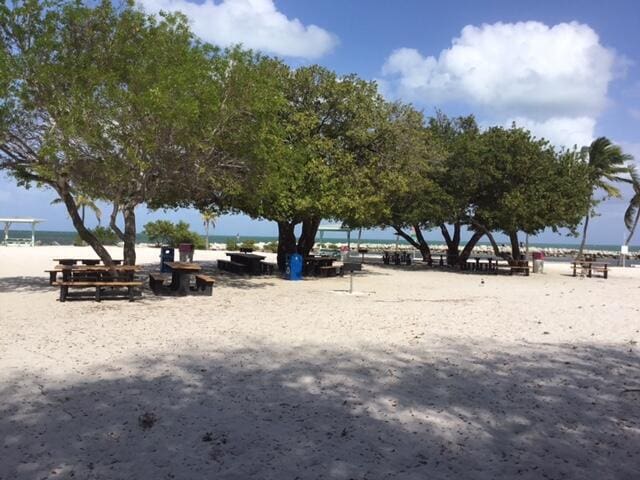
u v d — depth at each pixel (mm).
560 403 5711
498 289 18703
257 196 16672
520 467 4105
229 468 3953
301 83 19656
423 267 30312
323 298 14617
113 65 13555
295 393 5820
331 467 4012
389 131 20812
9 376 6176
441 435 4719
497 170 26016
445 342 8773
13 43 13484
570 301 15297
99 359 7051
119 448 4270
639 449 4520
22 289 14570
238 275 20938
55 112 12688
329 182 18594
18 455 4113
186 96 12406
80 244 45938
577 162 27688
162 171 14250
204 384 6062
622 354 8172
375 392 5914
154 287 14438
